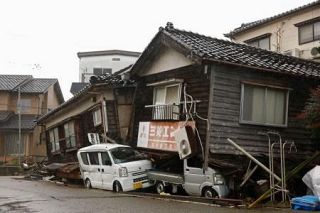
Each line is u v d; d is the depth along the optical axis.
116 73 21.20
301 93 16.08
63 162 26.48
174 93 16.33
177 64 16.27
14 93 40.50
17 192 15.46
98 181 17.20
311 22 25.06
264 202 11.80
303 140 15.87
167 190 15.41
